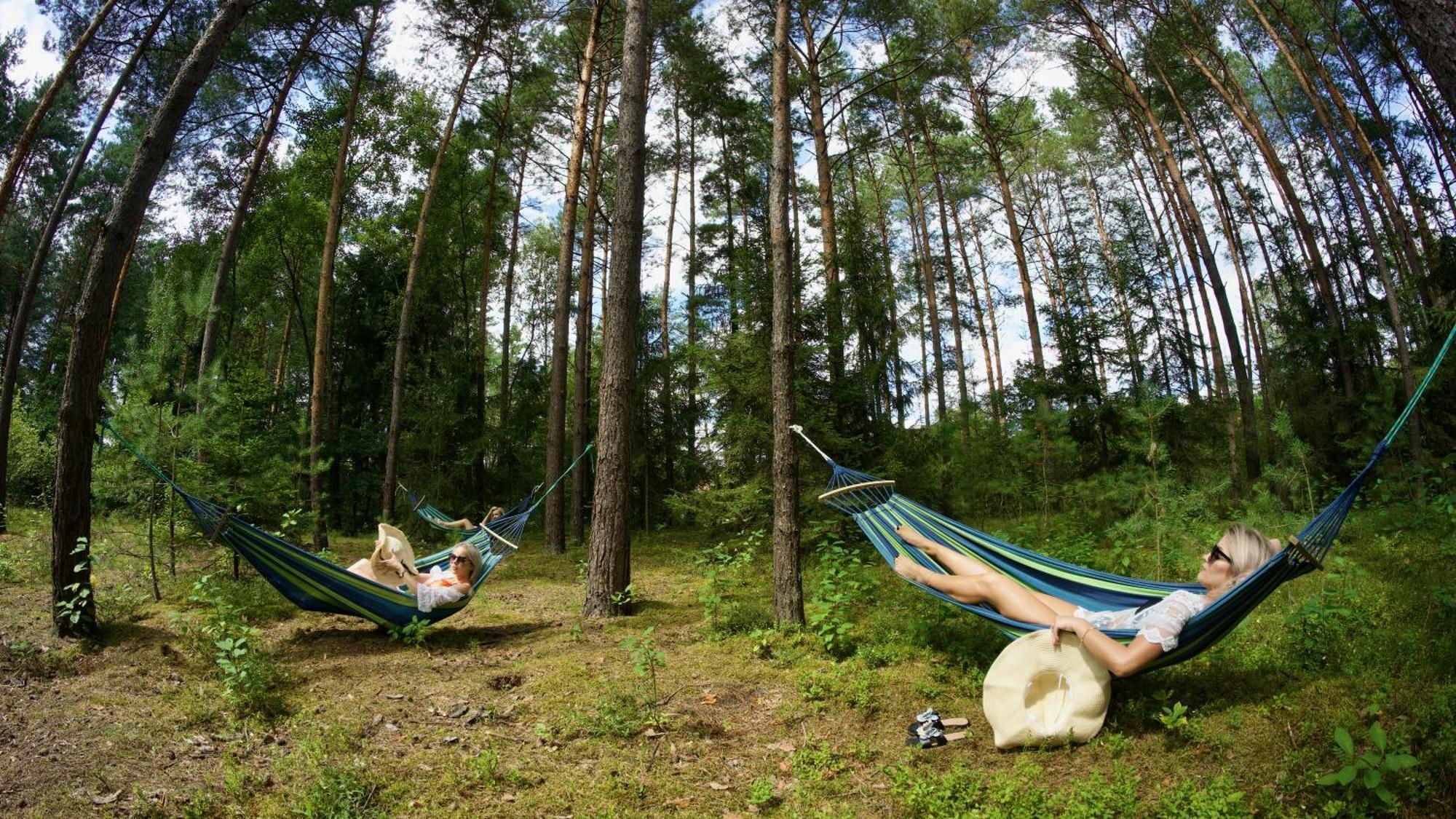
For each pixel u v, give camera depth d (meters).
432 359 20.23
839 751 3.98
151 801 3.40
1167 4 15.57
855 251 11.95
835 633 5.66
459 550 6.62
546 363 24.23
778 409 6.36
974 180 25.75
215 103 15.89
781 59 6.81
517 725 4.38
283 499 9.36
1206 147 21.17
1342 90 16.91
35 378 25.41
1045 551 8.03
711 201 22.75
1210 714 3.98
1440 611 4.89
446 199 20.05
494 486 20.45
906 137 19.36
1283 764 3.39
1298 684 4.18
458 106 15.62
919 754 3.90
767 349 11.29
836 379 11.36
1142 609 4.31
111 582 8.03
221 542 6.06
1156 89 18.19
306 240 20.70
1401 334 11.92
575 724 4.29
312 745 3.94
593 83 17.28
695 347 12.02
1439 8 3.41
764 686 4.95
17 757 3.81
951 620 5.81
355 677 5.25
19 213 27.00
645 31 7.57
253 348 23.00
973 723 4.22
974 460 12.90
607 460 7.25
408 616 6.29
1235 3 15.80
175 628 6.24
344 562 11.91
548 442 14.08
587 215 15.63
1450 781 3.03
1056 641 3.93
